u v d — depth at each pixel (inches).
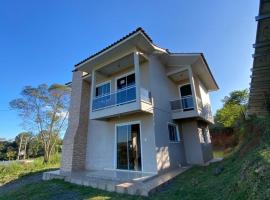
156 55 419.8
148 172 331.0
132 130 379.2
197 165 405.4
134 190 228.7
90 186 282.8
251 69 236.4
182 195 205.9
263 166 133.7
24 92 1091.3
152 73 387.5
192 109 405.4
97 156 437.1
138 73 336.2
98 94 480.7
